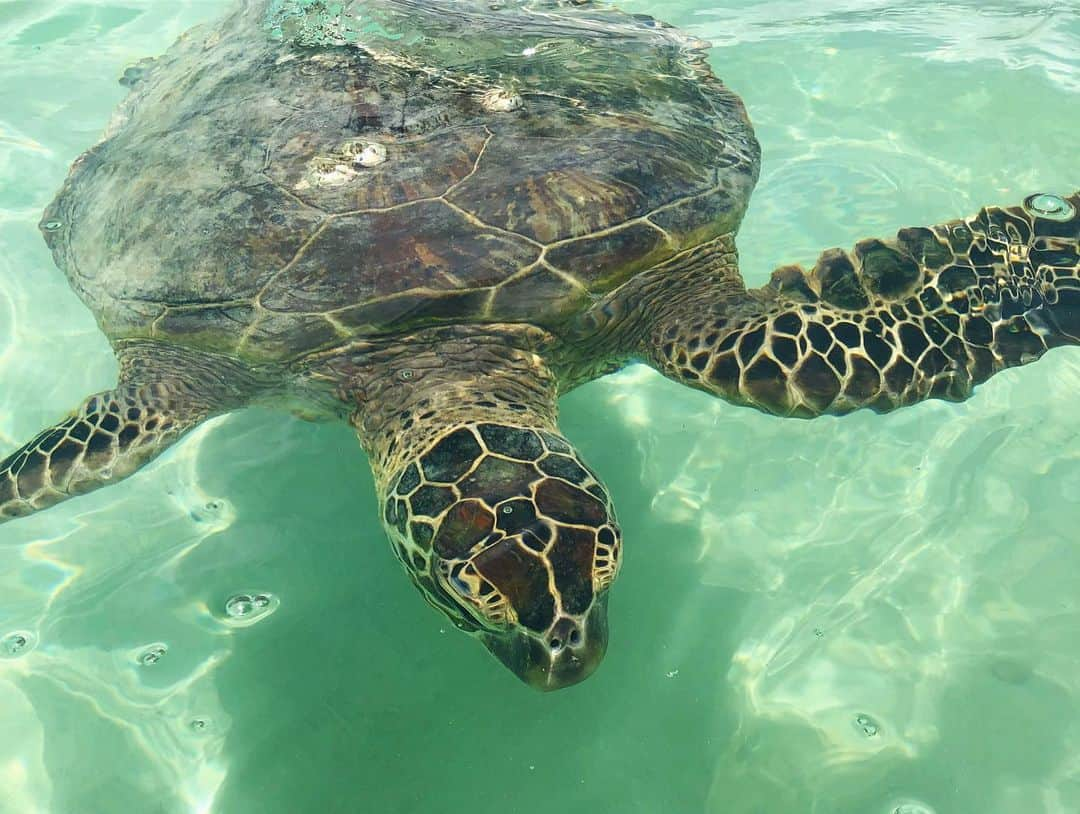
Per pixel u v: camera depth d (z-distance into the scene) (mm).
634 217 612
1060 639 546
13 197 915
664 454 685
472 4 893
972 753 500
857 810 483
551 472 505
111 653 576
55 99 1059
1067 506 615
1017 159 876
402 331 581
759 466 670
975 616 562
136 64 1064
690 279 652
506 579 452
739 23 1124
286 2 828
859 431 683
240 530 652
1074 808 473
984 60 1009
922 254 669
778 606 580
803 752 508
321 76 701
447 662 568
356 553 634
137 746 529
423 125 647
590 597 454
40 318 802
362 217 595
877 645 552
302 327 578
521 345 593
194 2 1249
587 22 920
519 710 542
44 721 540
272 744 530
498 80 704
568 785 506
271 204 613
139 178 701
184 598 608
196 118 725
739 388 600
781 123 954
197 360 623
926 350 610
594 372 676
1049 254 671
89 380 755
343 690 556
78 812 502
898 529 616
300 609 601
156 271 627
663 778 505
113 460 603
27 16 1221
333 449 711
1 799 507
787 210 853
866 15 1130
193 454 709
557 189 605
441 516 488
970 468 645
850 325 621
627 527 635
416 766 519
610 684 549
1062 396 683
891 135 926
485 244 581
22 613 599
